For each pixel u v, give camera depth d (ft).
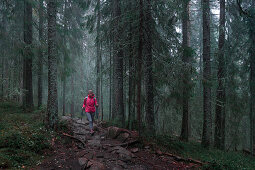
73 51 47.98
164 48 29.63
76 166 14.88
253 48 36.40
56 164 14.83
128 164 16.56
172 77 28.40
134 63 29.19
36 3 33.94
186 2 28.53
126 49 30.96
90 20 38.63
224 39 37.83
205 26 35.40
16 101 49.42
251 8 35.40
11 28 34.50
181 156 21.36
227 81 35.47
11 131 18.74
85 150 18.29
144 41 27.07
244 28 36.63
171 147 23.66
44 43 35.70
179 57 28.32
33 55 36.60
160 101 33.76
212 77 35.06
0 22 34.63
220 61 36.68
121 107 32.32
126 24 29.48
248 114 41.50
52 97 22.80
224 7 37.60
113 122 30.07
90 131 25.94
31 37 38.32
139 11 23.34
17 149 15.51
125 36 29.48
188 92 30.30
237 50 36.17
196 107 44.78
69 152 17.62
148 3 24.71
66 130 23.00
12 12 35.09
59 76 43.91
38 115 30.76
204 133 33.73
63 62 43.93
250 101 38.45
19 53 34.37
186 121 36.83
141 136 22.70
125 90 36.83
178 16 30.22
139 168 16.02
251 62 37.42
